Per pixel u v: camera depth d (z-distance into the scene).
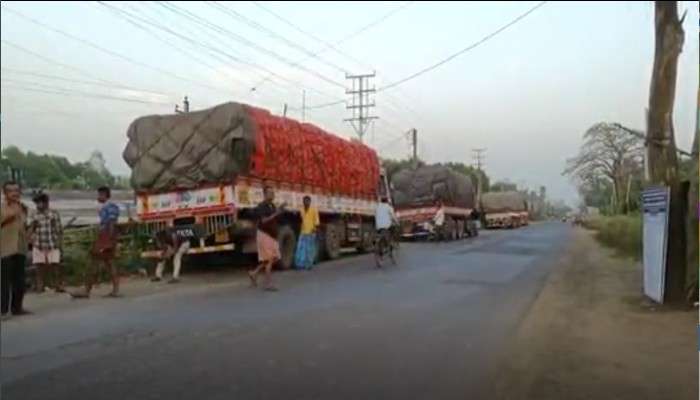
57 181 40.50
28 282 13.62
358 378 6.79
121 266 16.08
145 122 16.75
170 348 8.08
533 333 9.21
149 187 16.56
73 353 7.80
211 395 6.18
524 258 23.02
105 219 12.98
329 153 21.41
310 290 13.73
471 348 8.24
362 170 24.41
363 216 24.55
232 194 16.06
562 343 8.56
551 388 6.52
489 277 16.50
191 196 16.38
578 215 86.69
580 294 13.32
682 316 10.44
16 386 6.45
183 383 6.56
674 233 11.48
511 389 6.47
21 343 8.36
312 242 18.66
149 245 16.55
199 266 18.14
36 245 13.29
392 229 20.25
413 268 18.91
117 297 12.61
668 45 12.00
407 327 9.56
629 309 11.33
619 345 8.45
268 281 14.05
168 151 16.41
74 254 14.78
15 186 10.61
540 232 52.69
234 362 7.39
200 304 11.67
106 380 6.65
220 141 16.12
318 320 10.07
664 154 12.02
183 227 15.83
